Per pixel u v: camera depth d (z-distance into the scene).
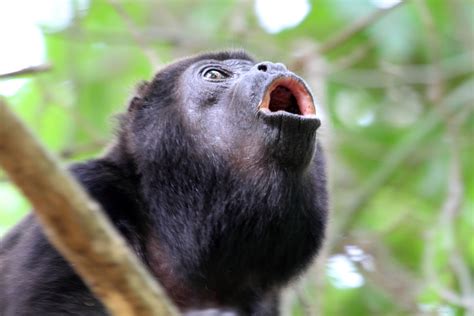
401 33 13.15
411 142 12.31
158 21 14.37
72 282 7.08
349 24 13.39
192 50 13.46
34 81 13.18
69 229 4.59
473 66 13.66
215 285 8.13
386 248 12.52
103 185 8.00
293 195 7.83
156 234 8.16
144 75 13.86
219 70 8.60
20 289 7.11
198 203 8.05
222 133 8.06
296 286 8.91
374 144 13.81
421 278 12.00
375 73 13.77
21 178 4.41
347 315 12.11
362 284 12.18
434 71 12.60
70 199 4.51
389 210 13.58
